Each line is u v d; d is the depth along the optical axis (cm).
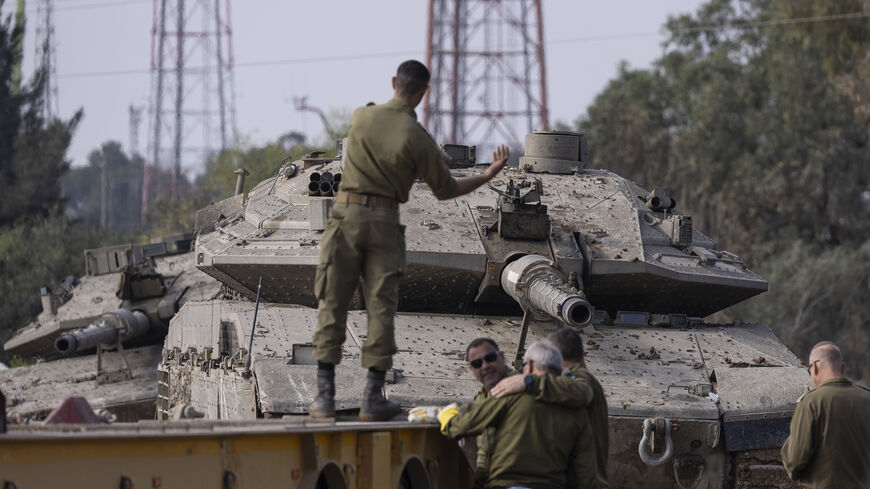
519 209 3080
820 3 11012
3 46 12050
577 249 3092
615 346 2892
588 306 2522
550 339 2136
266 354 2628
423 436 2075
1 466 1267
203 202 12962
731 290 3272
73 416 1678
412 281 3044
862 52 10969
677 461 2572
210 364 2942
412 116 1998
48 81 13612
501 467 1958
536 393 1948
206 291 4994
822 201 12450
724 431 2575
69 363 5144
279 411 2423
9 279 9450
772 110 12550
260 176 4825
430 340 2842
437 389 2544
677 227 3275
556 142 3644
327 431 1752
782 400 2614
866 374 10775
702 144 12794
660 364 2802
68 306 5425
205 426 1592
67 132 11962
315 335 2009
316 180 3084
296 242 3094
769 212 12744
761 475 2600
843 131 12331
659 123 14475
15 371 5084
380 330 1989
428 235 3048
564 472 1984
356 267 1992
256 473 1666
